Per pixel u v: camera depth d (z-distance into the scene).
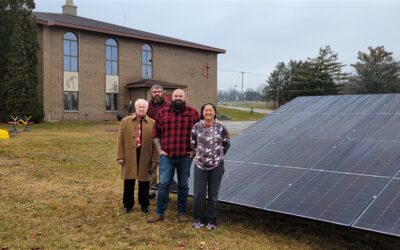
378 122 6.62
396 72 51.25
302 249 5.30
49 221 6.14
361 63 52.66
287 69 72.62
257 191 5.84
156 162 6.58
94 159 12.30
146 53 35.00
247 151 7.15
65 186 8.48
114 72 32.97
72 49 30.56
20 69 27.61
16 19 28.00
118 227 5.95
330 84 54.78
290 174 5.99
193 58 38.22
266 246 5.35
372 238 5.77
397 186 5.00
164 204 6.22
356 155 5.91
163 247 5.20
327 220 4.83
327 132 6.89
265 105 95.38
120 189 8.34
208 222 5.97
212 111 5.74
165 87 33.25
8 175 9.39
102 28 31.39
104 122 30.44
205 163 5.76
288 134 7.30
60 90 29.94
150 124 6.55
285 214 5.17
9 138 17.33
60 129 24.25
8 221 6.05
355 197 5.06
